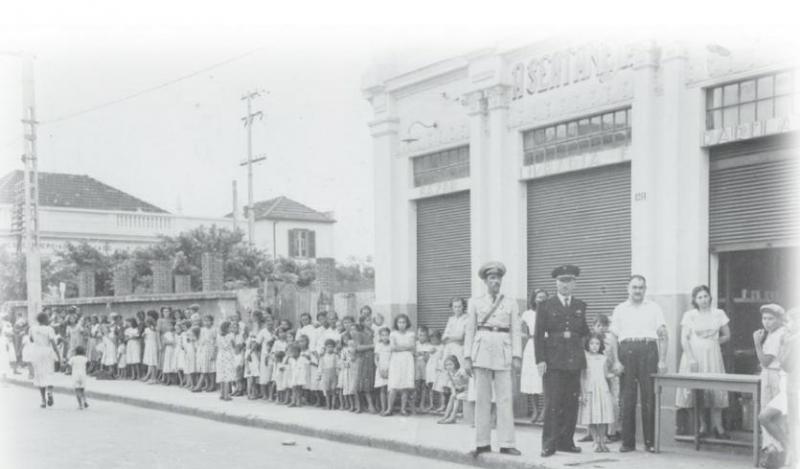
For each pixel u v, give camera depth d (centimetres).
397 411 1430
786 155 998
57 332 2605
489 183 1388
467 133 1456
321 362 1510
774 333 886
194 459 1045
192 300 2383
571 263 1283
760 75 1012
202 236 3538
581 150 1257
